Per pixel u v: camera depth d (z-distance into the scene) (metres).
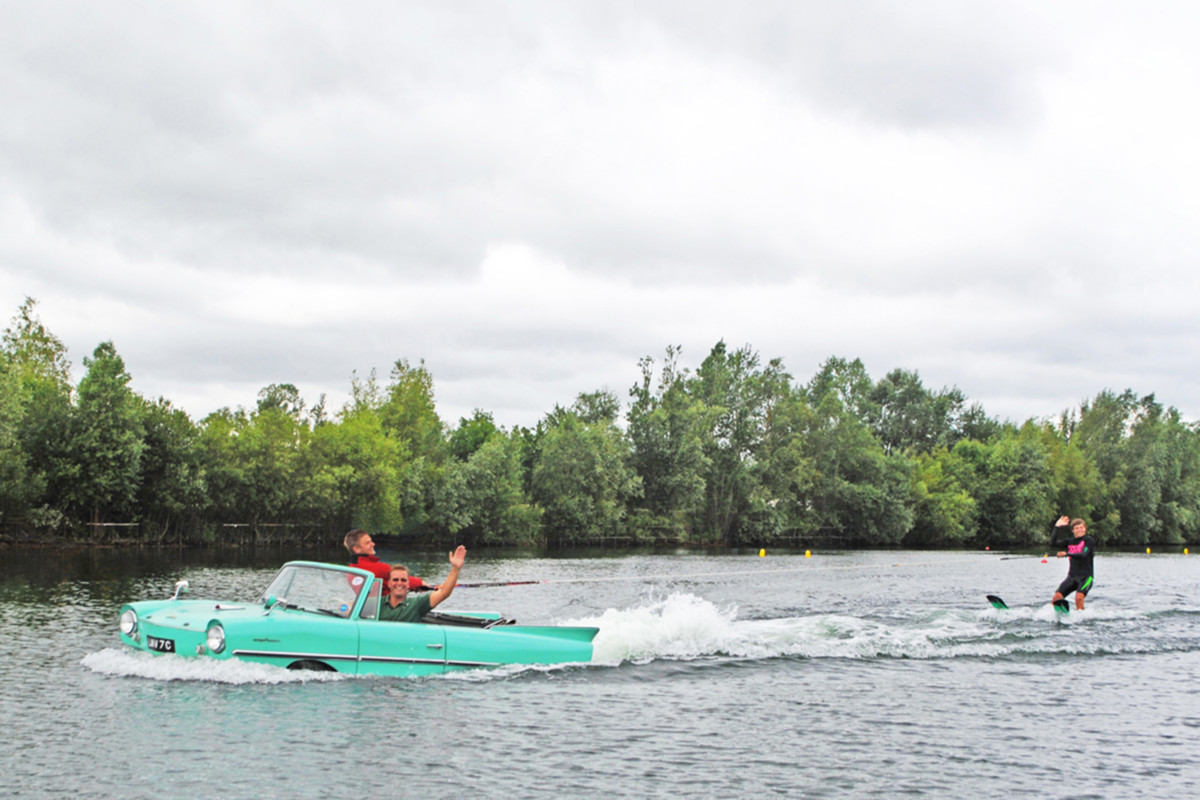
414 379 71.25
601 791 6.73
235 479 53.19
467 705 9.23
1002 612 18.59
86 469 45.41
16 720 8.24
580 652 11.81
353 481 55.53
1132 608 20.05
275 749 7.48
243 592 23.08
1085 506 89.62
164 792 6.44
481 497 65.06
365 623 10.46
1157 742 8.55
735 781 7.07
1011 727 9.06
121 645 13.09
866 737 8.55
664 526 75.12
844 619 16.38
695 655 12.80
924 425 119.50
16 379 44.31
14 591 21.52
